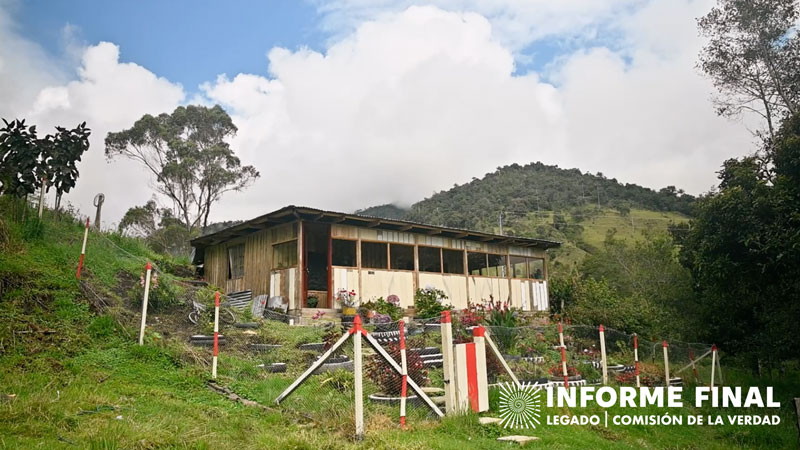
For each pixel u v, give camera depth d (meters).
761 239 12.24
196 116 36.69
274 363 9.41
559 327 10.38
